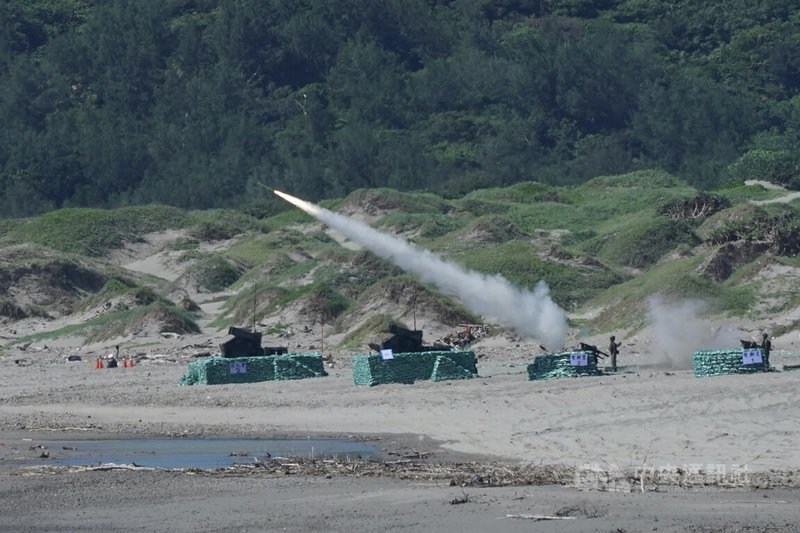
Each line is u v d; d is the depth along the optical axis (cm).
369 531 7688
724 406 12269
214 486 9331
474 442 11362
